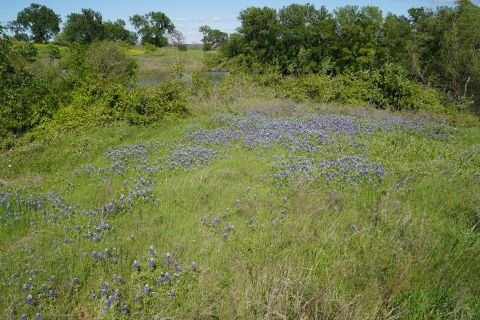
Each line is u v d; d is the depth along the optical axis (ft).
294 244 16.58
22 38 243.81
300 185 22.88
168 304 13.20
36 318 12.33
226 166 27.45
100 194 22.88
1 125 39.47
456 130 42.24
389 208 19.62
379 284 14.34
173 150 32.04
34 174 29.17
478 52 68.80
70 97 46.83
